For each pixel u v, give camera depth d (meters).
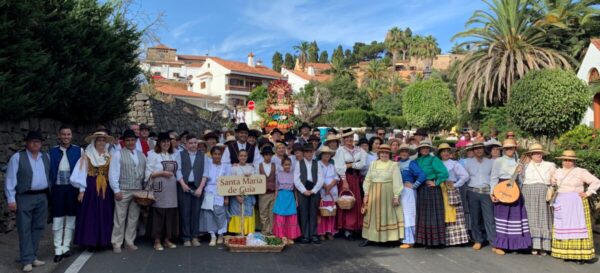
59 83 8.96
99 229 7.02
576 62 22.52
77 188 6.94
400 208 7.87
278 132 10.69
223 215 7.98
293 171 8.24
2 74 7.07
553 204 7.06
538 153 7.34
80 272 6.07
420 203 7.81
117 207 7.18
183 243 7.88
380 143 9.05
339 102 48.22
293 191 8.12
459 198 7.89
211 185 7.93
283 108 23.70
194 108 24.16
